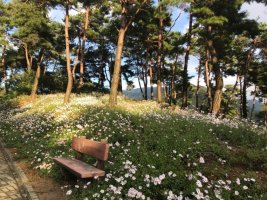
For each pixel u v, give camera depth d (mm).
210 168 7578
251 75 41188
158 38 32719
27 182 8211
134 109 18094
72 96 28531
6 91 44000
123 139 10227
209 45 24109
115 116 13328
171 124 11586
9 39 39625
